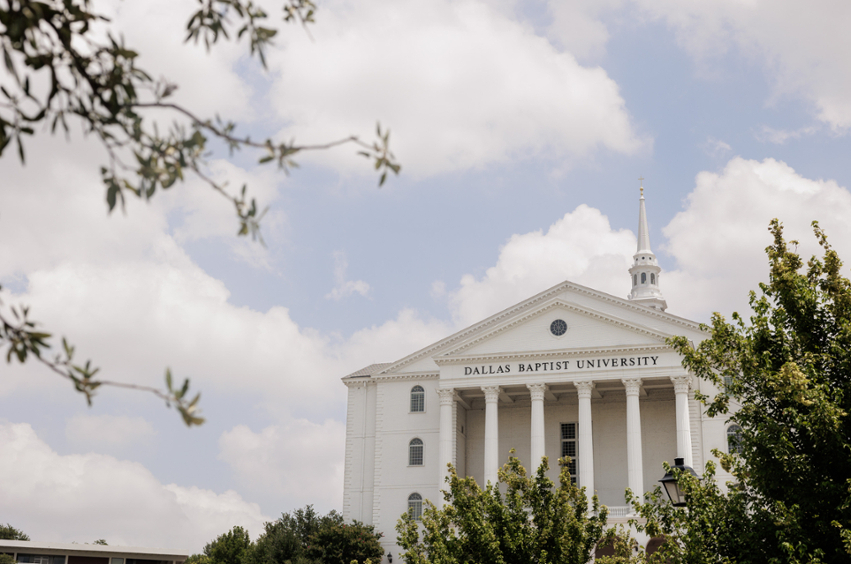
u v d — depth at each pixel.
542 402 66.38
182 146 6.79
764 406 21.94
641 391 67.38
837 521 18.95
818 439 19.75
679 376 63.47
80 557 66.69
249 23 7.08
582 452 64.12
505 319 68.69
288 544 66.44
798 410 20.56
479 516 32.16
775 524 19.84
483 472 72.19
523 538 31.39
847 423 20.12
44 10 5.97
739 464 23.30
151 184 6.65
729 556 21.16
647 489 67.56
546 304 67.75
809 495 19.95
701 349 24.09
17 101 6.29
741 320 23.50
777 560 19.39
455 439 69.00
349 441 74.25
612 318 65.69
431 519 36.09
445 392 68.62
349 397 75.56
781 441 20.11
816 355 21.17
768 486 20.72
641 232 121.06
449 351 69.00
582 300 67.88
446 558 31.09
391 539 69.62
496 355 67.69
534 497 32.56
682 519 22.52
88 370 6.37
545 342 67.38
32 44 6.02
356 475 73.19
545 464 33.34
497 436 67.62
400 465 71.19
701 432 63.88
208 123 6.77
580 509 32.47
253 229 7.13
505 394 71.00
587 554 31.72
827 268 22.94
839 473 20.09
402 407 72.62
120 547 69.00
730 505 21.86
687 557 21.45
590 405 65.56
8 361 6.31
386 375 73.38
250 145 6.89
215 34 7.01
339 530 67.00
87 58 6.47
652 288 118.50
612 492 68.69
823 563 18.66
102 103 6.50
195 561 71.69
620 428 70.06
